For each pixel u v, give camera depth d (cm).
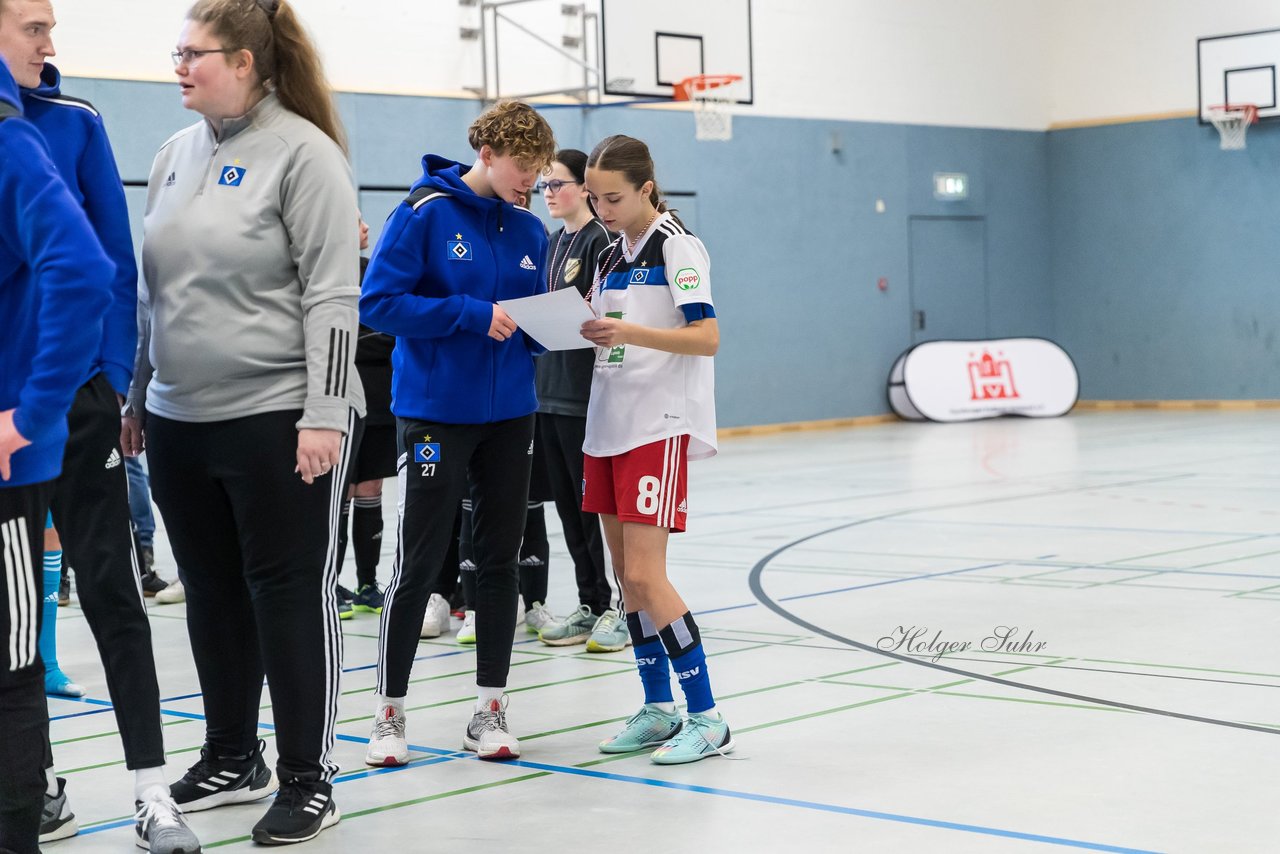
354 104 1252
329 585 289
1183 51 1764
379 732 341
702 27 1423
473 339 336
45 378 226
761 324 1580
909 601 539
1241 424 1470
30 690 236
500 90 1348
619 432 338
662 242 342
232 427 277
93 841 289
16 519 231
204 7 271
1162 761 321
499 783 322
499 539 348
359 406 287
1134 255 1820
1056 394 1747
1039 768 318
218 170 279
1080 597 536
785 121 1597
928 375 1678
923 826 279
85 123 275
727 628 498
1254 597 524
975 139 1788
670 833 281
